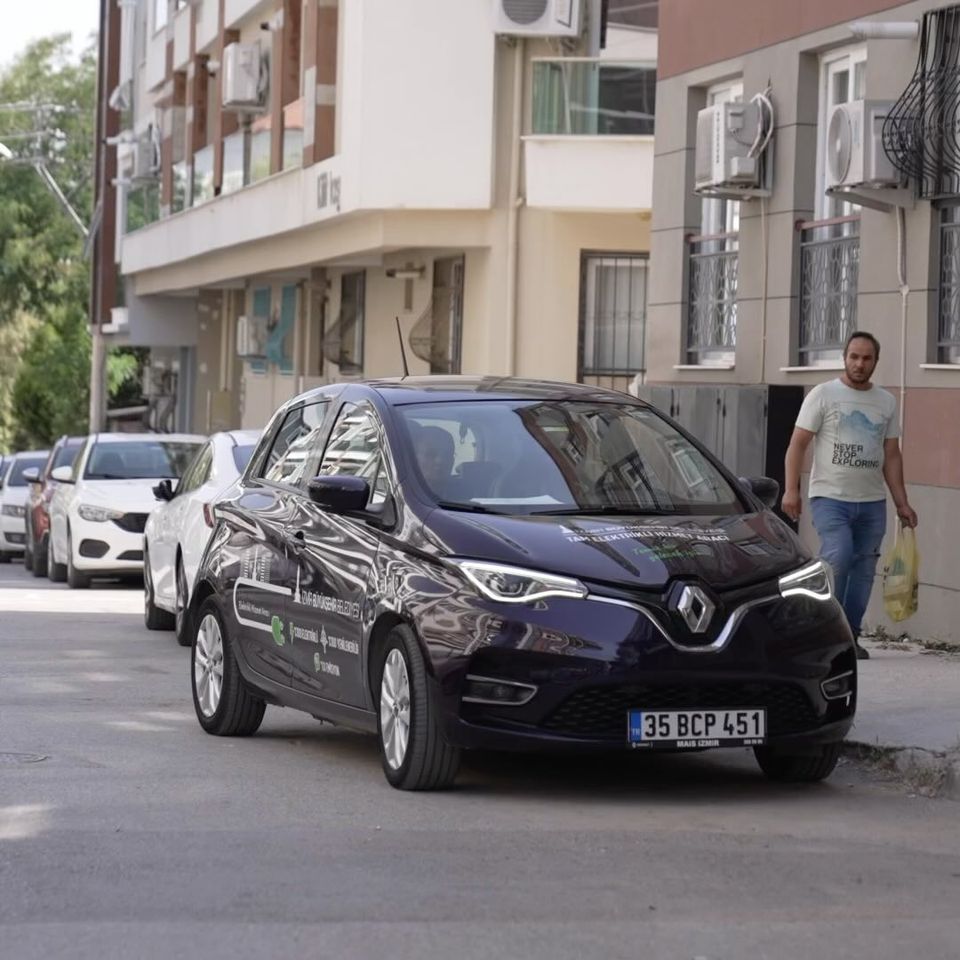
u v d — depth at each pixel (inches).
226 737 584.1
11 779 499.2
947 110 770.8
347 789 483.8
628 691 445.4
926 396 788.0
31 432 3695.9
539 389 547.8
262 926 343.6
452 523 473.7
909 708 587.2
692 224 1027.9
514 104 1358.3
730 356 984.9
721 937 338.0
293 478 569.0
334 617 505.7
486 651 446.9
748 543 476.1
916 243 794.8
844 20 858.8
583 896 367.9
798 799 478.3
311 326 1863.9
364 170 1376.7
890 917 355.3
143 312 2428.6
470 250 1424.7
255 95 1713.8
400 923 346.0
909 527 700.0
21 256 3513.8
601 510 494.3
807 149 903.7
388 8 1366.9
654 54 1342.3
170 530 882.1
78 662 794.8
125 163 2443.4
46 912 354.6
